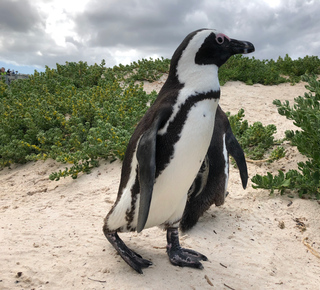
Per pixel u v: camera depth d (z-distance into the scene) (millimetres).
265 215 1033
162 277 687
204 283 686
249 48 680
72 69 2783
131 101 1802
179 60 667
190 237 885
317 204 1074
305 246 904
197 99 644
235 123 1582
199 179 868
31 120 1681
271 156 1357
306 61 2934
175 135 639
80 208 1046
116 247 715
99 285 644
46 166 1476
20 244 792
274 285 716
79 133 1584
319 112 1101
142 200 605
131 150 692
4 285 628
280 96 2324
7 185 1346
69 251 766
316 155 1052
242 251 839
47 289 628
